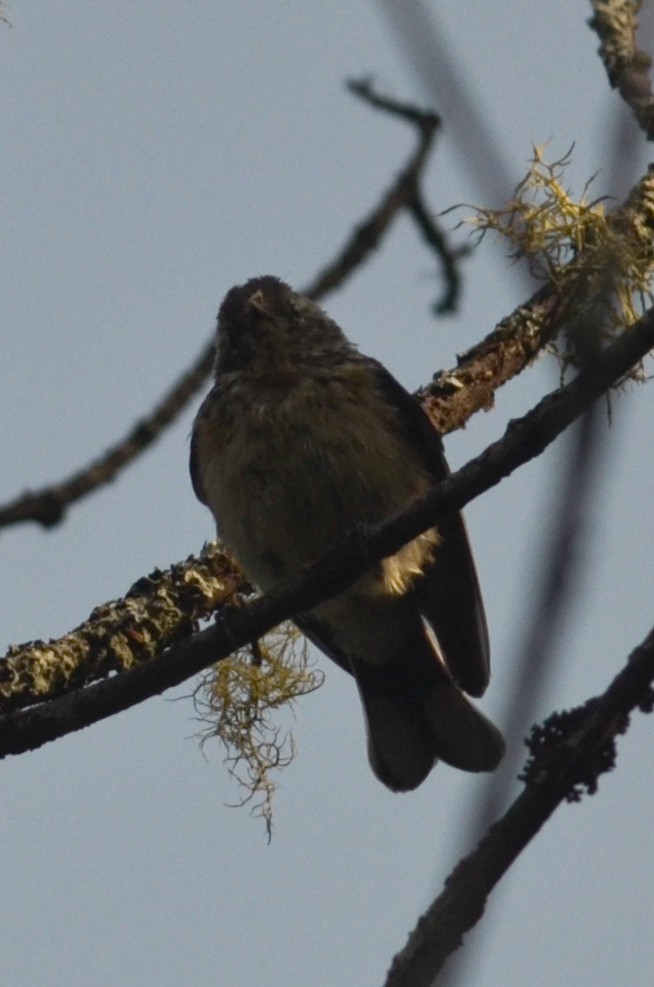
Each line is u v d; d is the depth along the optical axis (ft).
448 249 30.78
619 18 30.99
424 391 37.96
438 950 17.62
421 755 40.47
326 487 38.04
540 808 18.40
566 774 18.44
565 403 26.05
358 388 38.65
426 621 40.29
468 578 38.86
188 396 25.23
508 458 26.86
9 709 31.30
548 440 26.61
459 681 39.75
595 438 11.39
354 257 29.45
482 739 40.19
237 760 37.11
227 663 37.45
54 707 29.50
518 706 10.89
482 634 38.91
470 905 17.88
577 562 11.04
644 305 33.73
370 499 38.14
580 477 11.23
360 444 37.99
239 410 38.73
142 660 32.83
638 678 18.85
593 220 33.76
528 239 33.42
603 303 14.67
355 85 29.71
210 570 34.86
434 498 28.17
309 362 39.37
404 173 29.60
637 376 33.32
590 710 18.93
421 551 38.34
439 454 38.14
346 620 39.93
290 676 37.50
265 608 29.55
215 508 38.83
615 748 18.72
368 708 41.09
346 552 29.19
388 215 29.43
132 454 24.41
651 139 29.40
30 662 31.55
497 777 11.99
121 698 29.55
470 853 18.26
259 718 37.27
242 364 40.42
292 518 38.22
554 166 34.04
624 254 32.53
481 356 37.06
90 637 32.35
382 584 38.22
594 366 14.70
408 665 40.83
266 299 40.42
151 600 33.47
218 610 34.73
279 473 38.11
